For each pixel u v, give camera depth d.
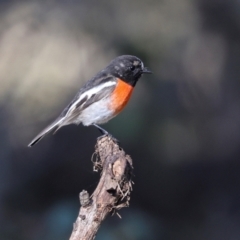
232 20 13.91
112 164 6.57
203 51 14.23
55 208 10.44
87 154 13.96
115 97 9.98
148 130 12.77
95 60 13.97
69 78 14.47
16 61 14.57
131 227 10.59
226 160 14.88
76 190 13.62
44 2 14.06
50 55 14.52
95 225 6.30
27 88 14.42
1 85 14.52
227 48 14.30
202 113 14.52
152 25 12.97
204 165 14.73
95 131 14.13
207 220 14.38
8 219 12.92
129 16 13.02
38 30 14.22
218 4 13.74
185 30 13.63
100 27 13.20
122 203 6.52
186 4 13.52
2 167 13.88
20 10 14.16
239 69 14.55
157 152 13.60
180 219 14.27
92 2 13.30
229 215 14.52
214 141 14.78
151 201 14.15
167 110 13.25
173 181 14.34
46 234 10.41
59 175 13.81
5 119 14.30
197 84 14.37
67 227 10.12
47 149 14.07
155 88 12.97
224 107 14.82
